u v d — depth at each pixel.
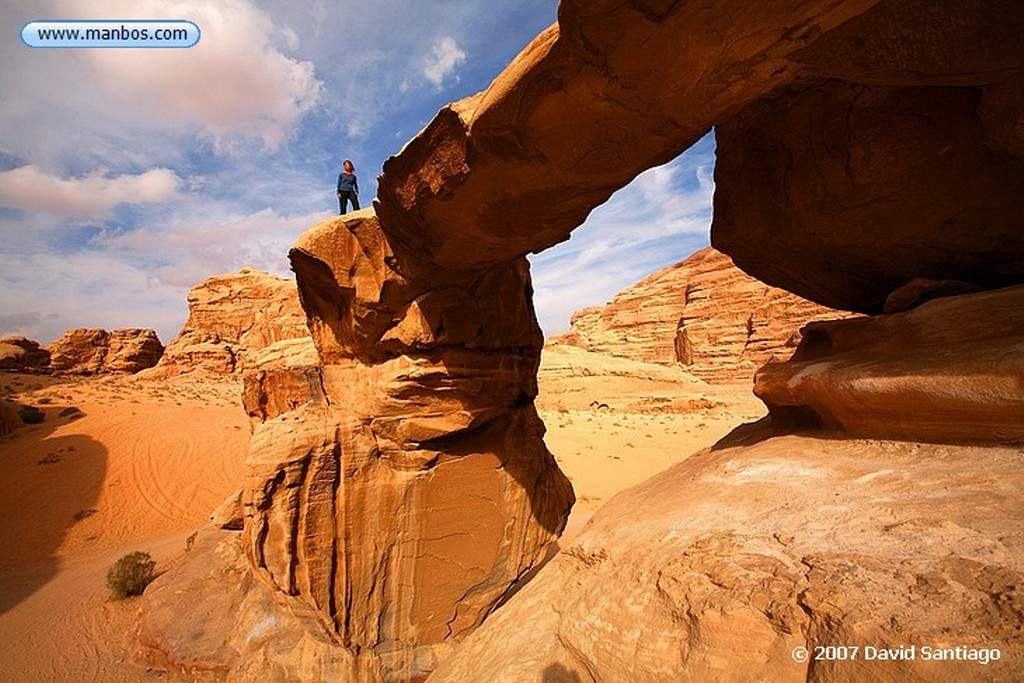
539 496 11.68
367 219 8.91
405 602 9.62
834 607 2.45
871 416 4.54
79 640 11.89
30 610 13.90
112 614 13.23
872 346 5.08
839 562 2.77
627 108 4.83
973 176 4.84
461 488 10.18
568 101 4.86
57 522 20.91
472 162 6.07
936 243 5.48
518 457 11.22
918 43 4.08
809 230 6.30
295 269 10.16
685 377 66.12
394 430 9.54
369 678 8.90
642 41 4.09
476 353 10.09
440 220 7.57
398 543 9.66
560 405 58.19
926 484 3.36
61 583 15.91
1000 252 5.17
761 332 73.88
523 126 5.30
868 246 6.04
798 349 6.25
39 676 10.51
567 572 4.71
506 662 3.88
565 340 110.25
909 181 5.15
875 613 2.33
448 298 9.45
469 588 10.16
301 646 8.87
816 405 5.23
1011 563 2.36
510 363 11.02
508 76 4.94
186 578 12.23
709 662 2.63
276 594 9.23
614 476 26.80
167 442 29.98
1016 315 3.86
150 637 10.62
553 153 5.59
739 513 3.81
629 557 3.91
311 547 9.23
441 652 9.66
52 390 43.09
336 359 10.62
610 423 44.78
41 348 77.00
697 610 2.87
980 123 4.54
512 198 6.61
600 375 63.81
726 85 4.57
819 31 3.88
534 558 11.21
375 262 9.11
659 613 3.09
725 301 82.38
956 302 4.34
